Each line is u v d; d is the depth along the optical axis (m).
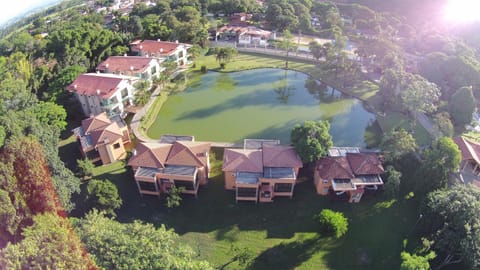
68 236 31.33
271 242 41.84
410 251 40.09
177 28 97.12
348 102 74.88
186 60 90.75
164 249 32.16
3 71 72.38
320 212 45.38
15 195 38.03
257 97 76.38
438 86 71.56
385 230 43.19
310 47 88.81
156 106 71.12
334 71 83.56
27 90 66.00
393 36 103.69
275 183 46.31
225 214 45.75
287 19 114.56
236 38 107.56
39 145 45.19
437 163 44.28
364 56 87.06
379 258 39.84
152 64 77.19
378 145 59.75
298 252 40.50
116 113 66.31
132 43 92.69
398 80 66.69
